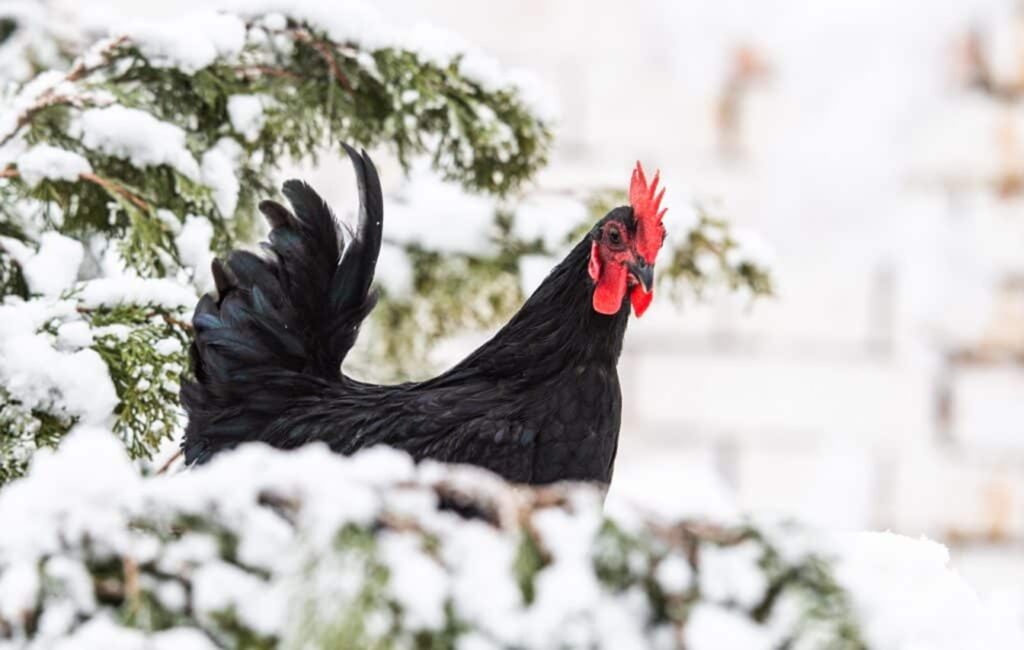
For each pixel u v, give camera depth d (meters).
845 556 4.64
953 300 17.64
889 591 4.73
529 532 4.43
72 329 7.28
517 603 4.31
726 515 4.65
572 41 17.08
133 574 4.26
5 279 8.05
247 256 7.65
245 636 4.25
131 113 8.16
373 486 4.45
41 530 4.28
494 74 9.45
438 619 4.25
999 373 17.66
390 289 10.71
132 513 4.34
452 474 4.52
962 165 17.83
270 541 4.37
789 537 4.56
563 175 16.67
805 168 17.56
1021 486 17.27
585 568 4.41
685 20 17.22
